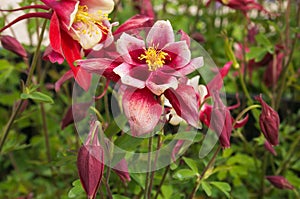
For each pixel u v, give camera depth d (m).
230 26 0.90
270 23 0.71
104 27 0.39
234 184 0.67
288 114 0.84
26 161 0.75
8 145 0.58
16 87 0.87
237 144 0.78
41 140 0.79
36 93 0.46
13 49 0.54
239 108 0.77
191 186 0.60
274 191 0.72
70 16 0.37
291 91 0.89
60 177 0.73
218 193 0.68
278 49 0.70
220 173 0.64
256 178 0.73
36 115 0.78
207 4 0.76
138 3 0.75
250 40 0.82
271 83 0.73
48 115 0.78
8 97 0.77
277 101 0.72
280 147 0.72
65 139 0.79
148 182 0.43
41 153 0.79
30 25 0.60
